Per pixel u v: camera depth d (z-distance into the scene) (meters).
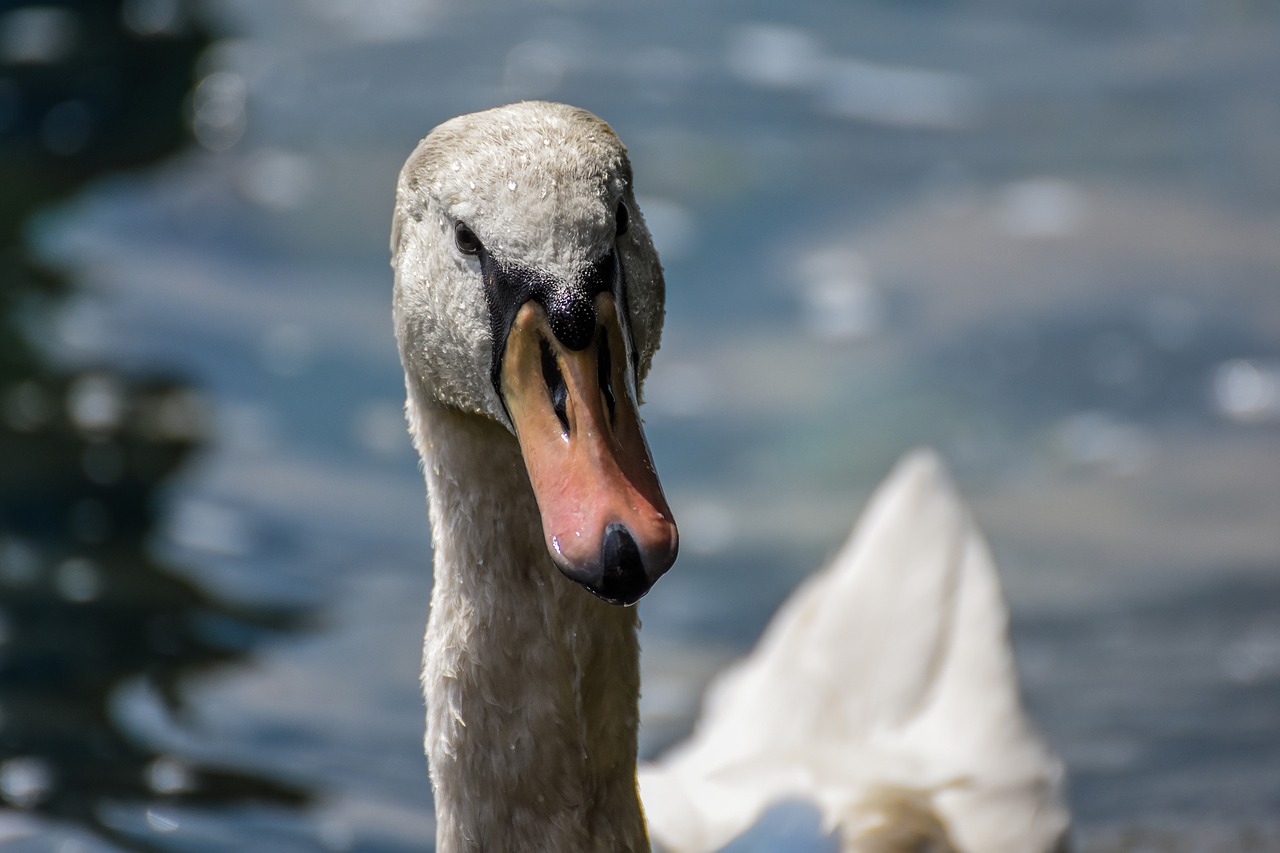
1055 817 8.42
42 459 11.84
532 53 18.11
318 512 11.66
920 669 9.03
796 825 7.76
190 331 13.64
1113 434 12.44
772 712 9.02
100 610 10.33
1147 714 9.70
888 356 13.30
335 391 13.04
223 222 15.23
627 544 4.68
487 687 5.79
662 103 16.78
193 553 11.02
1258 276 13.98
